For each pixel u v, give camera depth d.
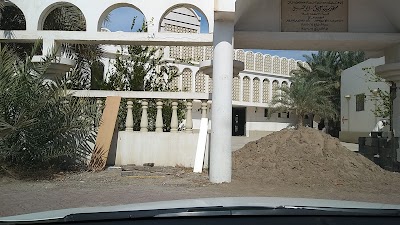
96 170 9.65
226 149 8.57
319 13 10.27
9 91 8.46
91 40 9.94
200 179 8.91
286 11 10.24
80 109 9.42
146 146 10.48
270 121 36.50
